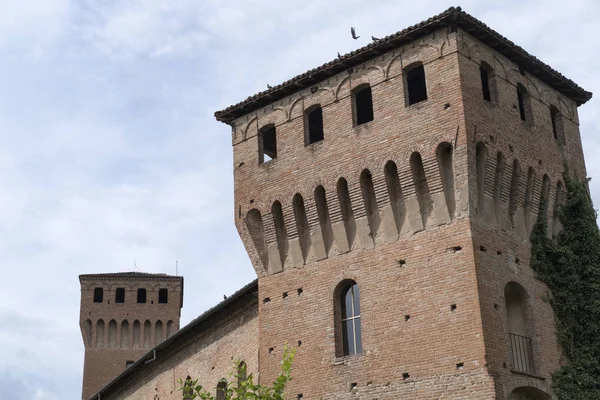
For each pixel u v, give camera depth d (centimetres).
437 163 3844
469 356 3594
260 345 4316
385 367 3825
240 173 4603
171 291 10194
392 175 4006
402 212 3962
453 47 3928
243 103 4606
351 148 4147
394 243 3947
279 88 4447
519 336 3875
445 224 3809
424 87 4459
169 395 5797
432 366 3684
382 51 4147
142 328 9994
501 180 3959
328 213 4191
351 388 3912
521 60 4272
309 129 4503
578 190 4359
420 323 3766
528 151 4166
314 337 4112
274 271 4375
